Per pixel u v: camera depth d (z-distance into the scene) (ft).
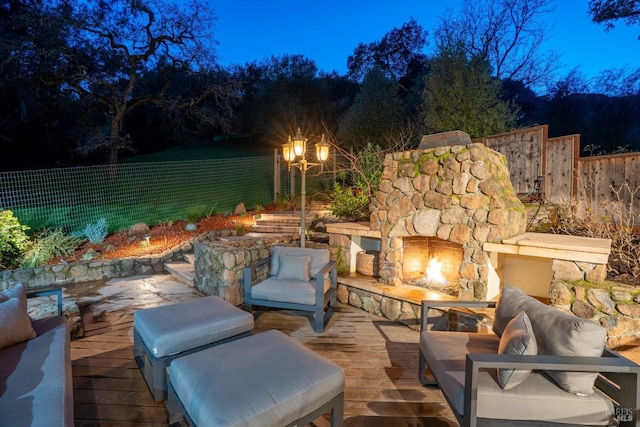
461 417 7.13
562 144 19.25
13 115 41.68
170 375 8.09
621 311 10.79
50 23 34.09
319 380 7.48
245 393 6.82
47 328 10.22
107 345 12.67
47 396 6.82
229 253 16.47
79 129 43.50
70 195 27.84
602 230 14.93
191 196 32.37
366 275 17.79
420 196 14.92
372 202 16.85
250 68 65.82
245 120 66.59
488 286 13.52
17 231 20.80
